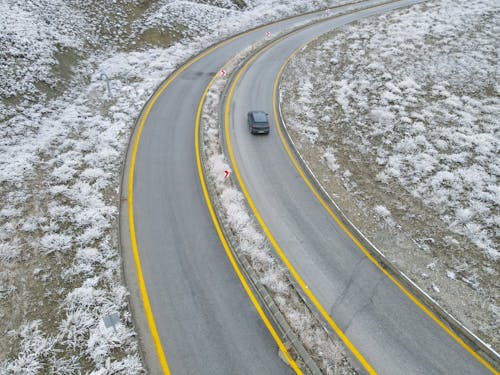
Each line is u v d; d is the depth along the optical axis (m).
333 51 32.59
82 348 8.88
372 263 12.93
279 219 14.76
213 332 9.59
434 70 26.16
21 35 21.98
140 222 13.37
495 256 13.38
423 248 13.87
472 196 16.11
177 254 12.08
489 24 32.12
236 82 27.69
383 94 23.97
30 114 18.62
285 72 29.47
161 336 9.36
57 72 22.34
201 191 15.62
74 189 14.52
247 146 19.95
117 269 11.20
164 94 24.67
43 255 11.38
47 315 9.59
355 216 15.43
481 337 10.44
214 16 40.31
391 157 18.98
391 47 30.75
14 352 8.63
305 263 12.63
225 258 12.13
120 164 16.72
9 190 13.90
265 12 44.28
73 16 29.05
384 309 11.06
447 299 11.64
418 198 16.47
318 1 48.91
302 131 21.81
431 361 9.64
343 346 9.80
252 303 10.58
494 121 20.48
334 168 18.59
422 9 40.41
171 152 18.33
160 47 32.28
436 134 20.16
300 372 8.84
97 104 22.06
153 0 37.06
